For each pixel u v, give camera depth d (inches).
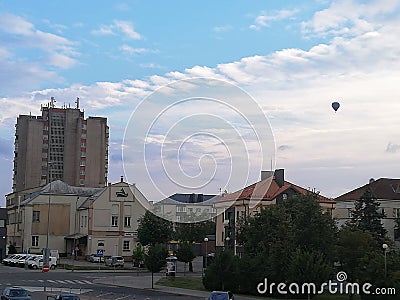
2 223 3078.2
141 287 1657.2
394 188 2783.0
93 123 4589.1
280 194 2396.7
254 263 1514.5
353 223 2129.7
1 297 1102.4
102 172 4576.8
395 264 1243.2
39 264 2368.4
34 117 4525.1
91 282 1793.8
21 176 4434.1
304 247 1485.0
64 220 3075.8
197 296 1429.6
